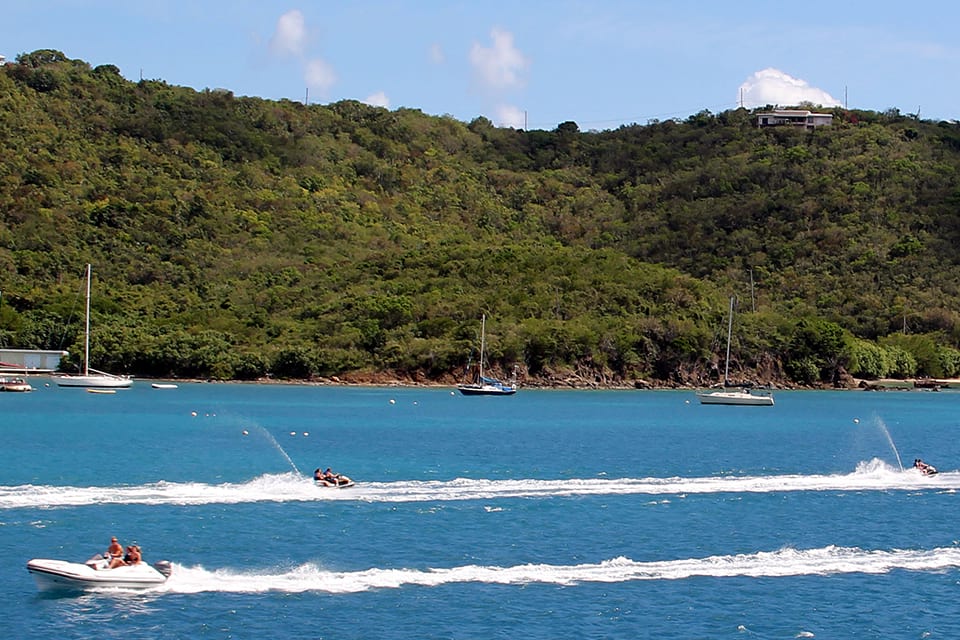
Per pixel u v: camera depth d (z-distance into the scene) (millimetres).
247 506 88188
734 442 152625
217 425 161750
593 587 66625
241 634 57469
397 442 143125
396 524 82812
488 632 58438
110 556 65500
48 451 125625
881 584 68500
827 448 147000
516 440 148625
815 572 70875
